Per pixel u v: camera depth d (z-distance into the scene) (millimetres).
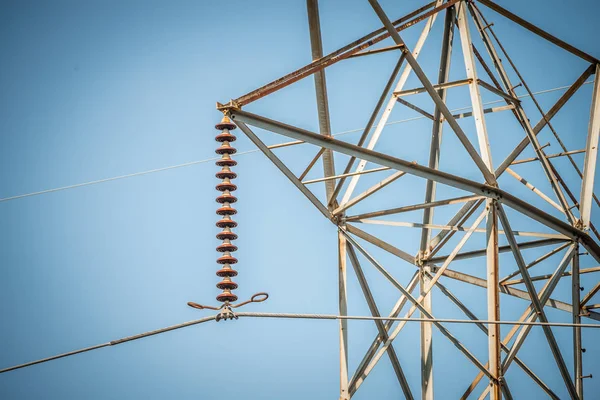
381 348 27891
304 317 21203
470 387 27031
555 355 27953
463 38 27875
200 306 21031
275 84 23500
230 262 21812
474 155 25500
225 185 22656
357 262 28750
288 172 26250
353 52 24266
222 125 23062
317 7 24562
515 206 26266
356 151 23891
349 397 27234
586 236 28422
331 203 27875
